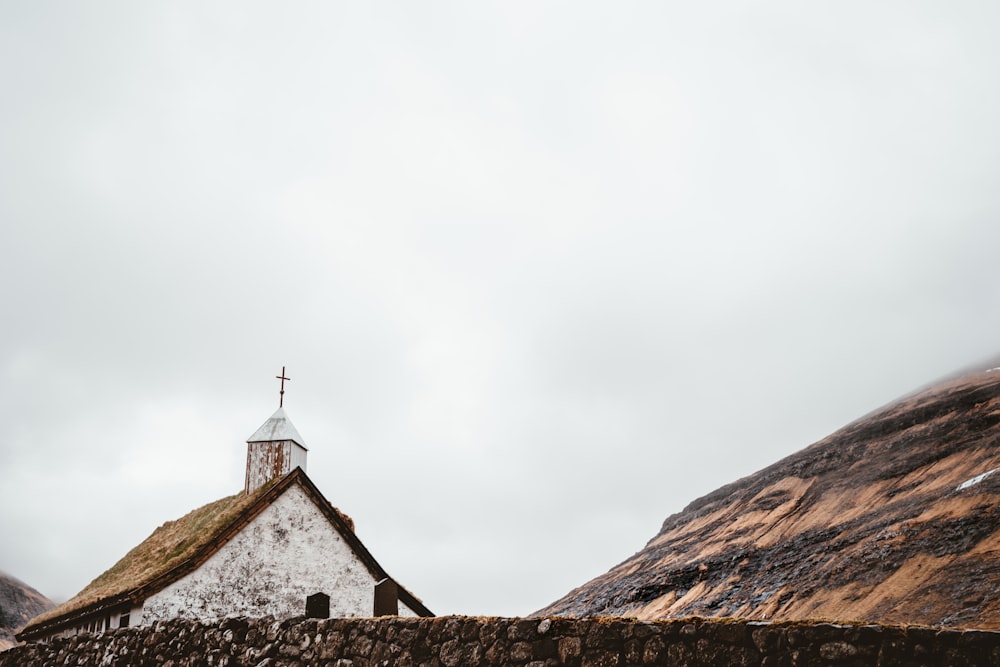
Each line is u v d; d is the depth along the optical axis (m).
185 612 17.16
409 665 9.08
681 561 92.56
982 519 54.41
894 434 97.31
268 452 22.19
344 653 9.99
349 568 19.77
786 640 6.47
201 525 19.98
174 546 19.06
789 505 93.75
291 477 19.42
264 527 18.81
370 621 9.84
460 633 8.73
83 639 14.64
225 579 17.92
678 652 6.98
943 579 47.81
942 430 87.12
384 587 12.34
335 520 19.88
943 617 41.81
